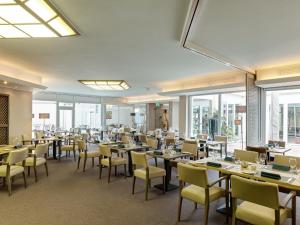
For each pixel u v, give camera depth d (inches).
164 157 164.4
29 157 209.8
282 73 243.9
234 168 123.9
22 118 327.0
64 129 482.6
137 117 621.6
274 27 138.0
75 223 120.5
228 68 250.4
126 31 143.2
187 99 398.0
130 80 333.4
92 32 144.9
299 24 133.2
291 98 289.9
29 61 221.9
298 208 144.9
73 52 190.1
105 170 239.3
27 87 299.0
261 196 88.0
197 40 161.5
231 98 350.3
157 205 145.9
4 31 142.8
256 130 263.9
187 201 152.4
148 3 108.2
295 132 291.1
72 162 282.2
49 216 128.6
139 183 193.2
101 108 589.3
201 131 388.8
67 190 174.2
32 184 188.7
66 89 444.5
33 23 130.3
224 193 122.4
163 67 246.4
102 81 334.0
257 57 206.8
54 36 150.9
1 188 177.5
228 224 120.3
